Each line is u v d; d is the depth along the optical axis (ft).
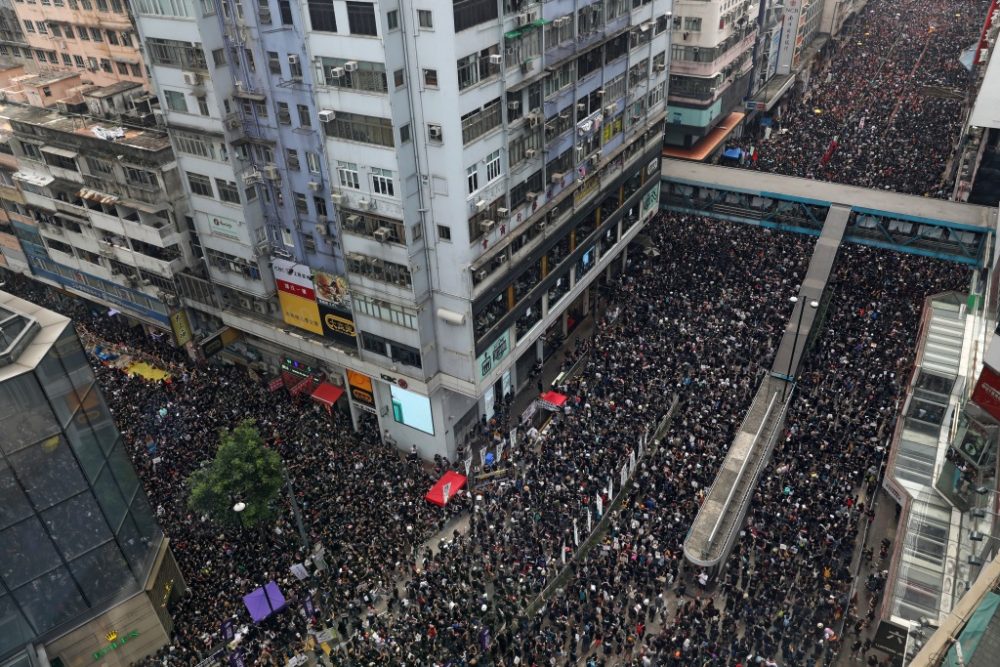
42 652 112.78
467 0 120.26
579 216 179.32
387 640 119.55
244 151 153.48
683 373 171.63
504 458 161.68
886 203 208.23
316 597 128.98
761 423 152.46
